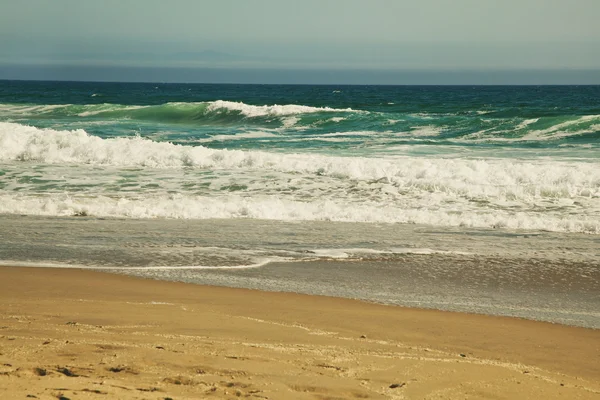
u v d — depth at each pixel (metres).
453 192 13.93
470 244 10.41
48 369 4.18
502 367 4.99
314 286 8.03
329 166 15.67
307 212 12.42
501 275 8.72
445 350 5.54
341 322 6.38
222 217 12.20
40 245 9.98
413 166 15.36
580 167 15.30
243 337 5.50
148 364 4.46
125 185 14.55
